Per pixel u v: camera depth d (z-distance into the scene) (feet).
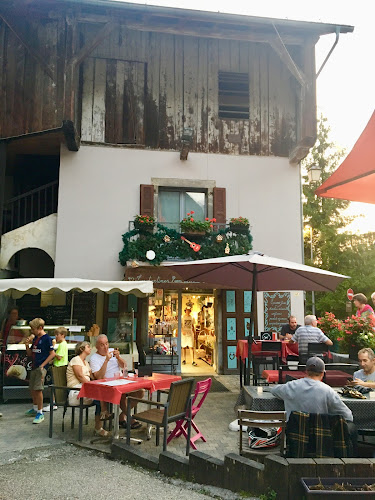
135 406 20.72
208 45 41.39
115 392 17.20
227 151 40.47
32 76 35.60
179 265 21.07
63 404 19.90
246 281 24.31
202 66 41.14
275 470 12.98
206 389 18.94
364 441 15.97
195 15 34.76
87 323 37.06
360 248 74.69
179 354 37.60
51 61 35.68
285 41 38.99
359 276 72.28
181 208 39.99
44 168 48.29
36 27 36.14
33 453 17.34
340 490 11.89
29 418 22.88
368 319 27.04
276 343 23.70
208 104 40.78
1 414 22.70
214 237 37.19
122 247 37.88
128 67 40.06
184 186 39.47
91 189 38.19
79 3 34.17
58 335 24.93
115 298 37.47
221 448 18.02
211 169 40.01
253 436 16.12
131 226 38.19
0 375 28.22
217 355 38.09
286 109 41.73
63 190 37.83
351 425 14.64
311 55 38.88
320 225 76.89
